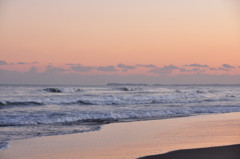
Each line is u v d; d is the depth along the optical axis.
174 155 10.03
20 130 16.39
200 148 10.98
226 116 24.39
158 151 11.09
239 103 39.09
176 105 34.41
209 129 16.89
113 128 17.53
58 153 10.93
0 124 18.44
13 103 31.14
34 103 32.59
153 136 14.63
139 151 11.14
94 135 14.98
